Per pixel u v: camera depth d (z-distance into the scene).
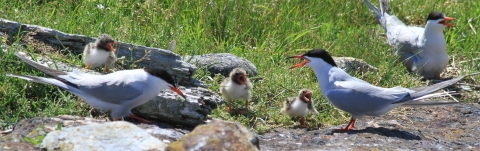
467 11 18.38
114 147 8.01
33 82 10.43
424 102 10.15
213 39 14.80
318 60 10.80
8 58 10.77
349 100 10.40
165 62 11.43
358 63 13.83
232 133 8.04
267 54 13.86
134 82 9.55
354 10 17.38
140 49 11.67
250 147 7.95
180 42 13.65
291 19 15.96
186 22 14.78
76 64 11.50
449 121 11.73
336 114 11.76
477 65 15.25
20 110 9.91
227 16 14.99
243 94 11.10
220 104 10.82
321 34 15.77
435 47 14.35
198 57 12.66
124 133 8.25
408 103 10.24
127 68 11.73
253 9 15.25
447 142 10.24
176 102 10.03
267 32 15.18
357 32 16.03
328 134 10.36
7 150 7.95
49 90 10.52
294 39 14.69
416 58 14.75
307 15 16.50
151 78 9.66
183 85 11.31
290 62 13.88
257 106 11.51
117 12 14.42
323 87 10.77
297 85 12.45
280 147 9.60
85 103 10.38
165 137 9.26
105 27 13.48
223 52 13.86
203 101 10.43
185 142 7.95
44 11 13.98
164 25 14.12
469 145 10.26
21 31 11.87
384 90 10.38
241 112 11.25
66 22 13.28
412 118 11.82
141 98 9.66
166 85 9.76
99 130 8.30
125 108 9.74
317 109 11.93
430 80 14.71
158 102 10.02
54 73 9.79
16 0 14.09
